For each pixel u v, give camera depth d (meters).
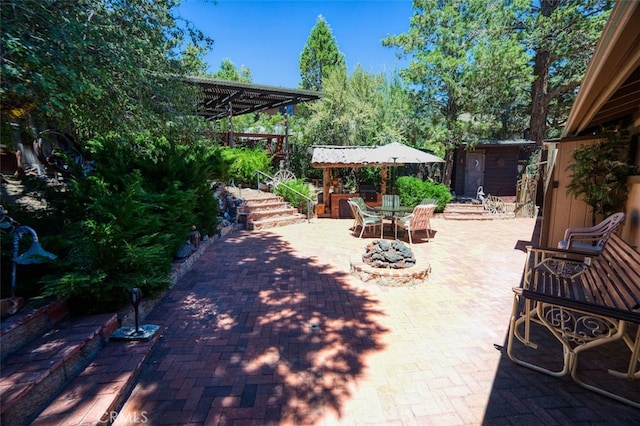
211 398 2.41
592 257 4.10
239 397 2.43
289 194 11.48
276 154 16.50
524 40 11.75
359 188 14.43
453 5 11.95
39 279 3.12
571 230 5.36
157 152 5.75
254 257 6.32
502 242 7.88
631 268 3.24
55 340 2.59
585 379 2.63
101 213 3.18
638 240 4.84
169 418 2.21
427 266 5.14
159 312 3.87
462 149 15.55
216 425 2.16
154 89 4.56
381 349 3.10
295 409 2.31
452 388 2.54
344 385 2.58
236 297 4.34
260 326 3.55
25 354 2.38
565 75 13.97
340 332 3.43
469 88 11.63
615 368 2.77
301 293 4.50
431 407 2.34
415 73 12.20
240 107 15.97
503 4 11.52
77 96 3.23
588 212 6.24
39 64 2.51
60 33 2.59
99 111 3.80
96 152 4.94
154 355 2.96
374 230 8.89
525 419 2.21
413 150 8.11
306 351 3.06
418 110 13.34
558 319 3.16
